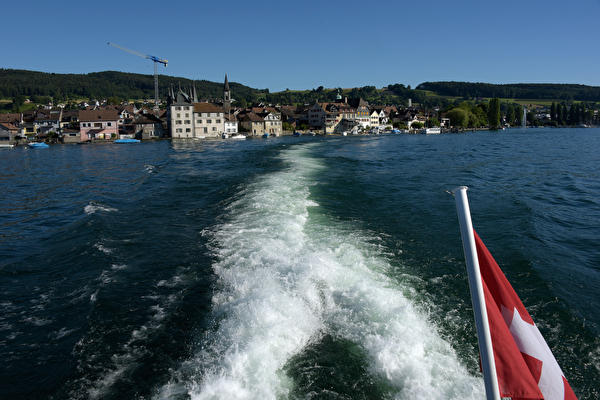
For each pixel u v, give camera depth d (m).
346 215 22.30
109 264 15.45
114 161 56.31
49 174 44.06
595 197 28.70
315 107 161.00
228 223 19.98
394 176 38.19
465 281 13.94
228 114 139.62
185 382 8.52
